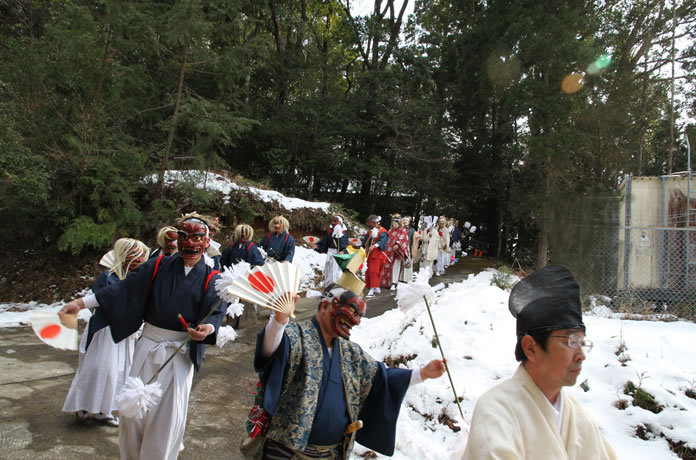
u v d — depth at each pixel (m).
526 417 1.67
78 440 4.00
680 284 9.17
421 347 5.33
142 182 12.34
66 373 5.80
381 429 2.46
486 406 1.68
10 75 10.88
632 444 3.80
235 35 14.66
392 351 5.46
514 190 22.58
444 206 28.97
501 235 27.59
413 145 25.00
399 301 2.71
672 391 4.19
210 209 13.26
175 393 3.22
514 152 21.27
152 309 3.33
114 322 3.32
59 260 11.03
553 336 1.72
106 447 3.94
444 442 4.07
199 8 11.90
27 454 3.71
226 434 4.39
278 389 2.17
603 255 9.26
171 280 3.36
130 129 13.38
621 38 22.62
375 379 2.46
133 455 3.26
